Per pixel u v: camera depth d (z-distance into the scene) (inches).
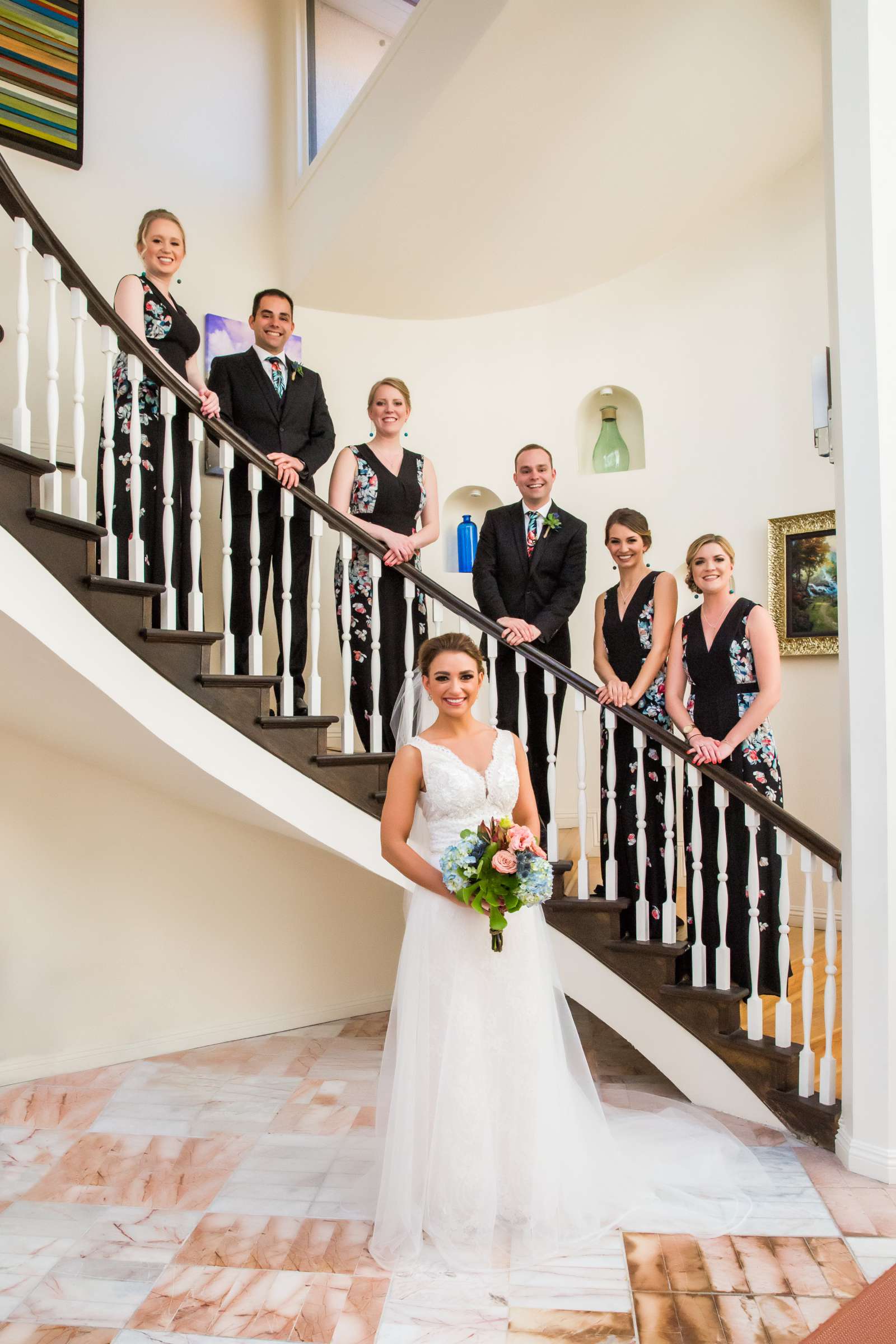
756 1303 86.8
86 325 176.6
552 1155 97.7
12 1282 92.2
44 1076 150.6
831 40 113.3
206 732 123.3
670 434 208.2
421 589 141.3
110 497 120.6
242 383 152.5
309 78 204.7
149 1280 92.5
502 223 184.4
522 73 146.9
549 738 140.5
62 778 155.6
